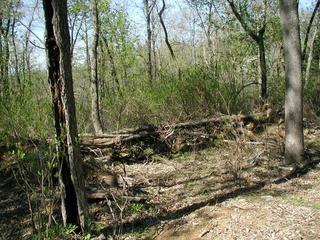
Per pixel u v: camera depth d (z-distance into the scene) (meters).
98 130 9.85
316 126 10.52
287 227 4.91
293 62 7.32
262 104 11.12
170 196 6.52
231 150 8.42
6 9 14.73
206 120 9.43
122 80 14.63
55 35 4.67
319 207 5.52
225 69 11.23
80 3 12.48
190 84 10.37
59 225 5.05
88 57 15.92
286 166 7.47
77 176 4.93
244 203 5.79
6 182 6.96
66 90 4.76
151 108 10.12
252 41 16.36
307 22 21.33
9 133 7.20
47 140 6.61
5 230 5.75
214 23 16.91
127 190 6.53
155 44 19.67
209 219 5.38
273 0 14.19
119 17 14.17
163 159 8.48
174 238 5.06
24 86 8.57
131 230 5.40
